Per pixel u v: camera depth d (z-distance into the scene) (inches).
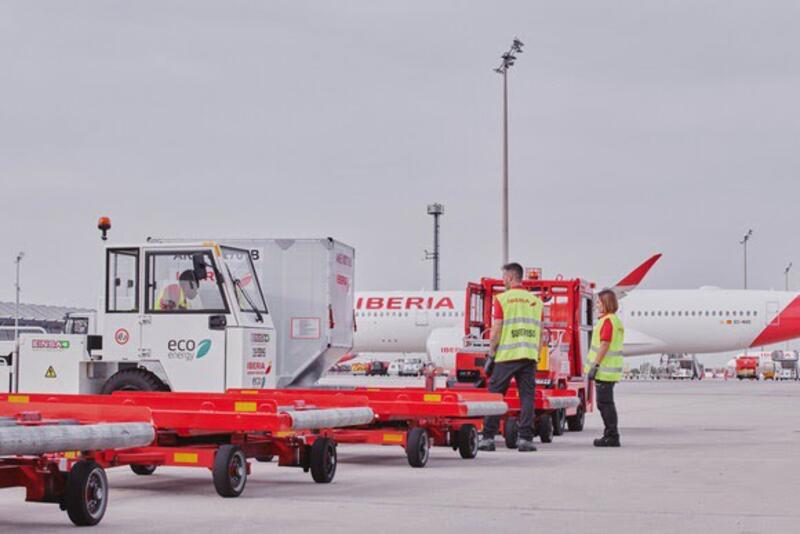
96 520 370.0
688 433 860.6
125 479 514.3
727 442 762.2
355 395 648.4
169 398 531.5
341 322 874.1
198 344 687.7
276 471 549.6
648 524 372.5
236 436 497.7
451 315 2283.5
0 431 333.7
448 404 588.1
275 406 490.6
